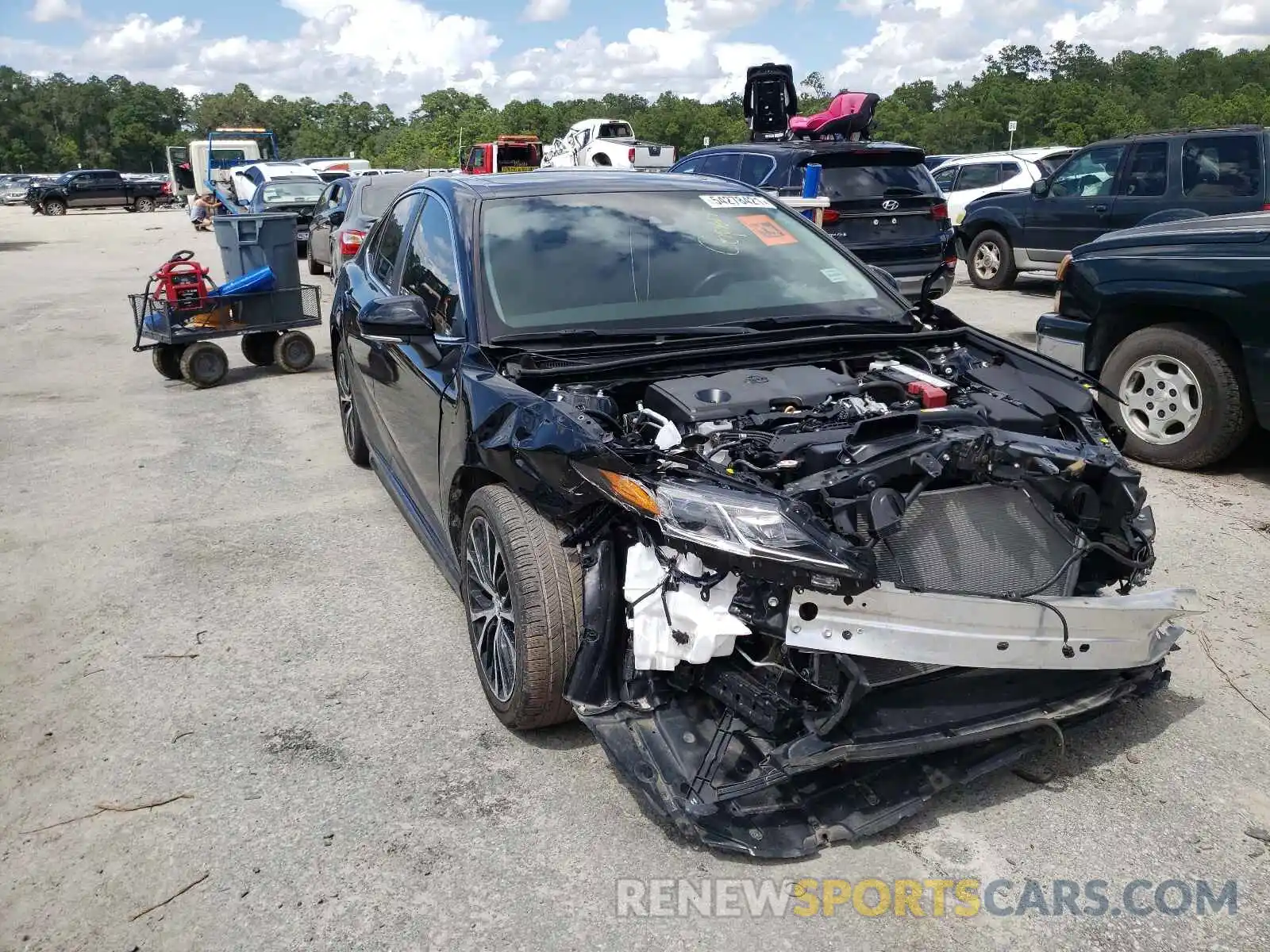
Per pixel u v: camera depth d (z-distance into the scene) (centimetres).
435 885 267
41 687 371
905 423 283
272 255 874
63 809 301
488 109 10681
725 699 270
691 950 245
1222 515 512
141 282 1625
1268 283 512
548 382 332
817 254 435
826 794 274
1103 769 313
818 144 998
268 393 835
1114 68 12925
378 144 11519
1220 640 389
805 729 264
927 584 278
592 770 316
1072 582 296
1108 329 614
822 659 258
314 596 443
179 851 282
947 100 11381
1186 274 550
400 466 471
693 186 459
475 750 327
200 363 841
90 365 955
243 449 669
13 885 270
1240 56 13562
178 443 684
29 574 470
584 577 287
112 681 373
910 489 282
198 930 254
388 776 314
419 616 424
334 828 290
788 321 386
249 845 284
